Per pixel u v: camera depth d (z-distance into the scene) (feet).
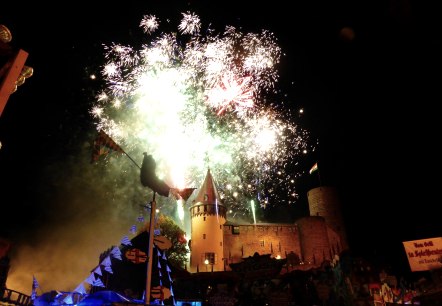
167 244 52.90
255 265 67.41
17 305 52.60
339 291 65.10
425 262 65.67
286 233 244.63
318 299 65.82
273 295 64.64
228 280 91.56
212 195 220.84
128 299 49.67
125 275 64.08
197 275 96.17
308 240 237.86
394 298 67.82
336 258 68.13
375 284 65.10
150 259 49.73
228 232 235.81
